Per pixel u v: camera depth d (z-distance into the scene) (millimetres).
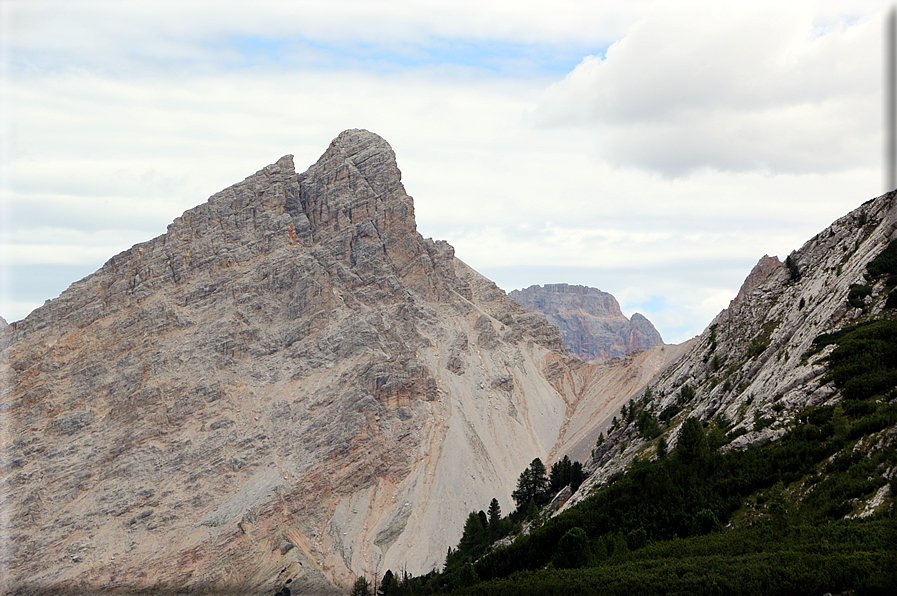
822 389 159375
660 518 154125
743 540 128875
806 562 112625
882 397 146125
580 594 128625
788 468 145875
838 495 128500
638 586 122562
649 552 138750
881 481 124000
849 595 105312
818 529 121312
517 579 147125
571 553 153250
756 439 160625
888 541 111312
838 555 112062
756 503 142500
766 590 111438
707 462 161250
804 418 156125
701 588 115812
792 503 136000
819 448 143250
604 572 133750
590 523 163875
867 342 162250
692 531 144750
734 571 116500
